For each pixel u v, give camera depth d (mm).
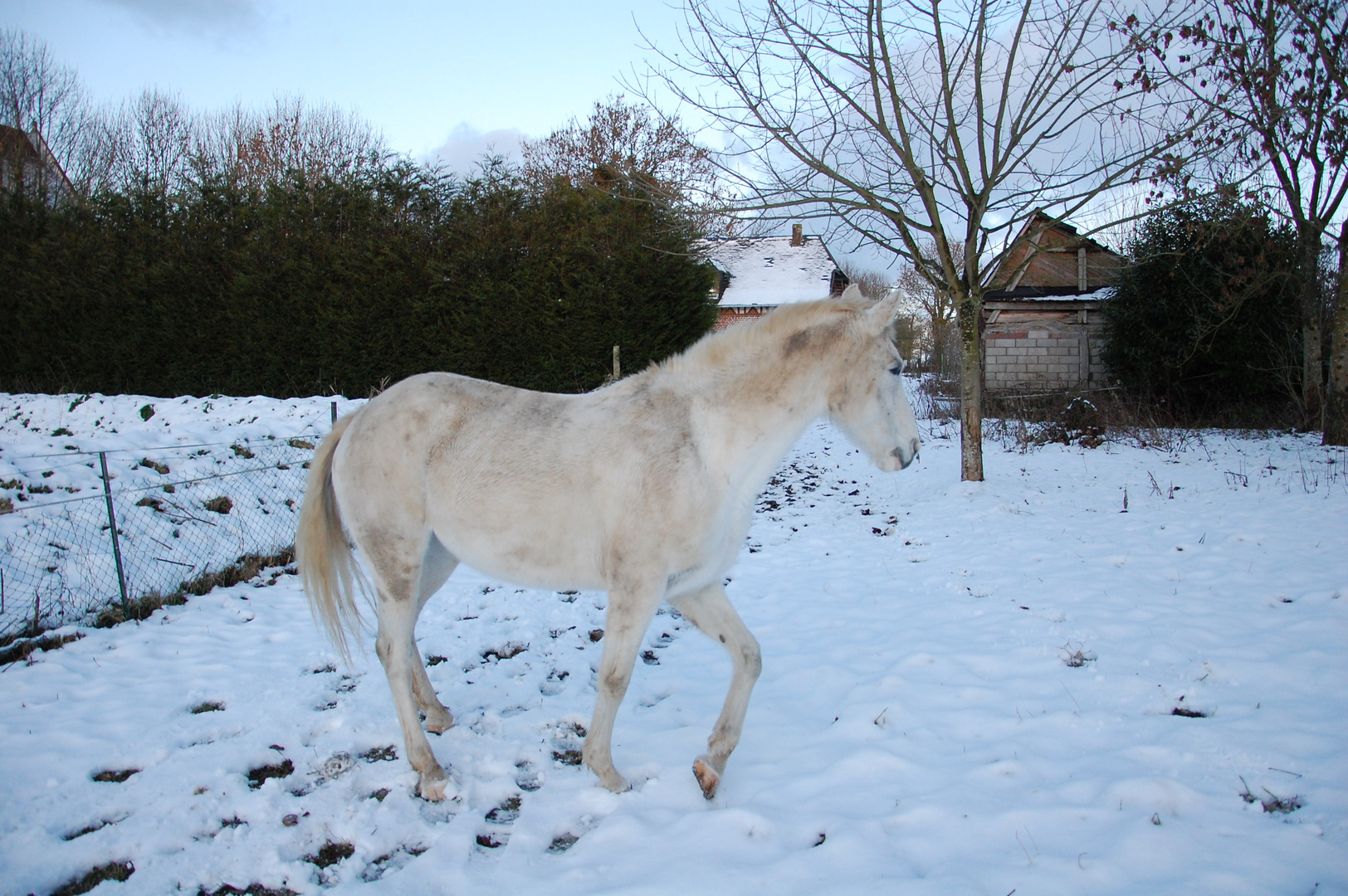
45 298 15477
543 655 4137
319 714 3314
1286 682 3193
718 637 2799
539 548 2721
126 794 2662
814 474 10219
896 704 3223
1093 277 16938
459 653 4141
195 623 4586
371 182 15141
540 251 13961
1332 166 9930
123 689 3574
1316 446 9992
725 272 25188
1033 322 16984
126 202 15883
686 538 2586
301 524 3049
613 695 2621
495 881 2195
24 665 3846
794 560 5992
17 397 12023
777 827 2398
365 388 14516
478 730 3189
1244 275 11203
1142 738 2824
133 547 5324
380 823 2502
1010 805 2430
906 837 2295
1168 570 4969
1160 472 8609
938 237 7957
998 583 4949
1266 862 2068
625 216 13766
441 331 14273
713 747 2680
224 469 6883
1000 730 2984
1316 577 4543
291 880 2230
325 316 14336
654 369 2875
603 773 2664
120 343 15383
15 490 5551
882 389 2852
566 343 13891
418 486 2836
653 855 2281
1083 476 8578
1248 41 8273
